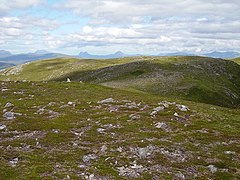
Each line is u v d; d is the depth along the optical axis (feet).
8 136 93.15
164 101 160.15
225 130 107.76
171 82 366.02
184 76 399.65
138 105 144.36
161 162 73.82
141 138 91.97
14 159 71.20
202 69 473.67
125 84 359.66
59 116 121.08
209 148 86.43
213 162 75.15
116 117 119.55
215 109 161.79
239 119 132.67
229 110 164.35
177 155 78.89
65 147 83.25
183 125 110.32
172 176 66.03
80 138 91.91
